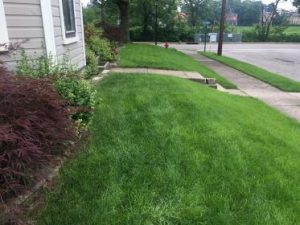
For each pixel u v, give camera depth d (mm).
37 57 4773
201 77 9703
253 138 4379
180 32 41875
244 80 11953
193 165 3305
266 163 3592
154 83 6797
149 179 3008
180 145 3709
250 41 44781
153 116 4578
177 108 5031
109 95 5613
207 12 52094
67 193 2754
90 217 2496
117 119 4406
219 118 4895
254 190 3010
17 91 2479
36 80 2781
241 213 2668
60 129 2662
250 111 6438
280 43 41156
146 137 3879
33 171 2363
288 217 2695
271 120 6141
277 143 4422
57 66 4457
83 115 3932
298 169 3627
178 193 2822
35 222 2387
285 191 3059
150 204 2662
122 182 2938
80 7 7422
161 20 40250
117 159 3293
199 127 4297
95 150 3473
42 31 4867
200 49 29547
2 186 2160
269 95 9484
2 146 2195
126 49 17172
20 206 2219
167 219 2529
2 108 2381
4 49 4191
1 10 4211
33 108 2527
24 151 2186
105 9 32750
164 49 21375
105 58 10992
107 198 2695
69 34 6406
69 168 3041
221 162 3434
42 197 2520
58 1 5621
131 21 39812
